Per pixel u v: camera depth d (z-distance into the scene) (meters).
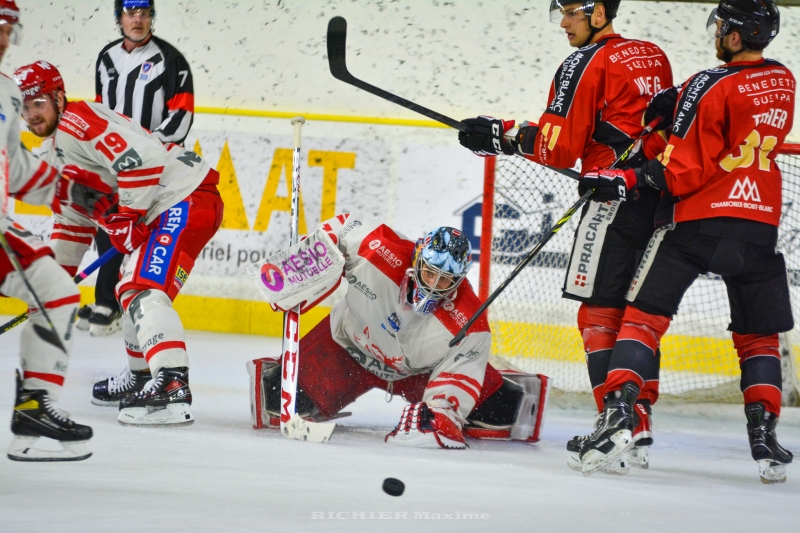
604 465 9.30
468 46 24.16
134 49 17.41
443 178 23.55
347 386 12.28
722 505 8.17
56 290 8.21
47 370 8.23
